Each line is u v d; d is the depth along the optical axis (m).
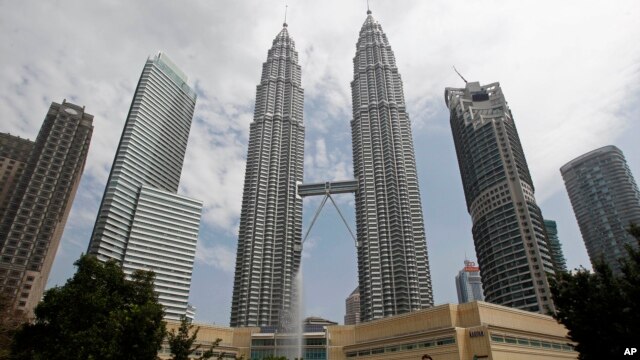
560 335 81.12
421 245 194.00
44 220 177.12
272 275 197.75
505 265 162.12
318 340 94.94
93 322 36.56
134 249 194.00
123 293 41.12
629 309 30.06
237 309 187.25
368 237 198.50
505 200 174.12
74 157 195.62
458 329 69.19
